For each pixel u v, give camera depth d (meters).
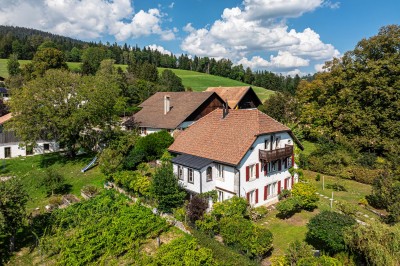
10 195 22.53
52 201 31.22
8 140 48.75
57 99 41.84
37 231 25.91
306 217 28.02
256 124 30.00
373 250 16.48
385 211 28.81
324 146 44.12
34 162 46.16
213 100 48.94
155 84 97.50
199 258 18.66
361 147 45.97
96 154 45.25
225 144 30.30
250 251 20.27
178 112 46.09
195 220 24.95
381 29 45.91
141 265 19.75
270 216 28.41
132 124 49.53
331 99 52.19
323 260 17.17
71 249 20.86
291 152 31.83
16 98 41.66
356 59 49.50
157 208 27.41
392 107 43.69
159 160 38.38
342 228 19.61
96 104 42.16
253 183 29.28
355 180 39.56
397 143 41.97
